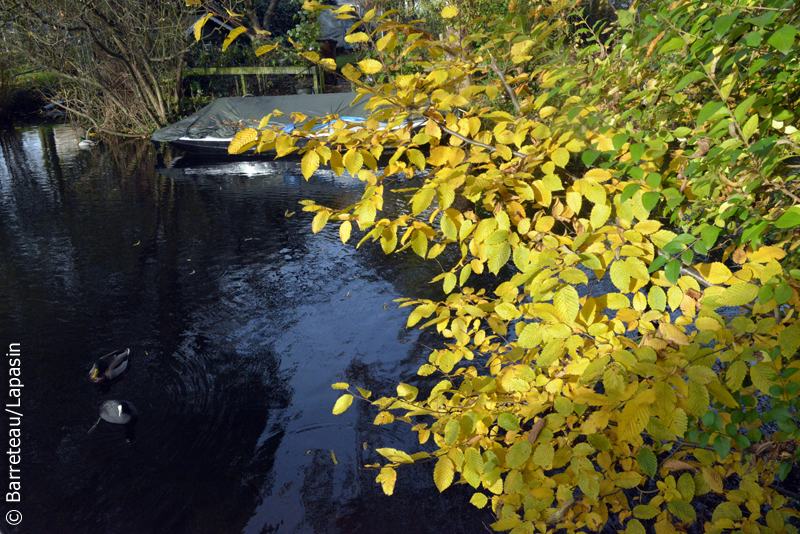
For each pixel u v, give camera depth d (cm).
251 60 2244
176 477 439
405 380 538
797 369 169
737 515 210
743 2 175
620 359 182
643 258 187
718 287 180
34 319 672
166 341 624
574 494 350
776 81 188
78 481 435
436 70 207
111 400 511
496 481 222
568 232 282
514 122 205
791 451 213
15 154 1670
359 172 189
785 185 208
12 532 390
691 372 168
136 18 1848
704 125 235
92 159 1603
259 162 1542
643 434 369
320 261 830
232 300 714
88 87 2041
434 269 779
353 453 454
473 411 221
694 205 241
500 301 236
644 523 344
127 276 793
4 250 891
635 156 175
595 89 227
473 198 195
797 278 172
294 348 603
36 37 1786
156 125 2017
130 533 390
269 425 489
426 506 399
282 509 404
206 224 1012
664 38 201
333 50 2608
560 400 200
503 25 217
